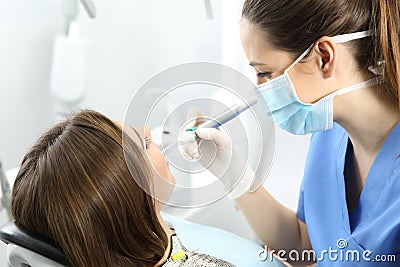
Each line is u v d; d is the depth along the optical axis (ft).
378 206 3.57
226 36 5.91
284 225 4.51
